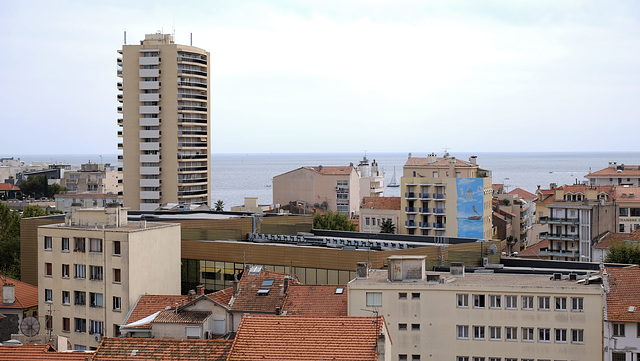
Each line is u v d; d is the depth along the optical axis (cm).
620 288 9138
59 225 11444
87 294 10875
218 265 12350
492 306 9206
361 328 6400
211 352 6444
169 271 11481
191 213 15975
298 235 13825
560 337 9075
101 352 6588
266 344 6366
